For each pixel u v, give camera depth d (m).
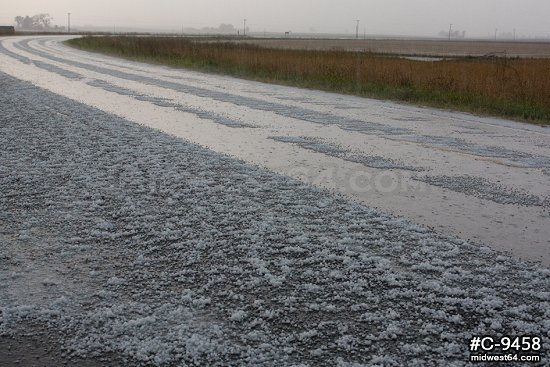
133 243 4.47
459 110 13.93
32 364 2.85
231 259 4.16
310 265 4.09
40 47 46.00
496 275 4.02
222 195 5.78
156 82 19.00
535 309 3.51
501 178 6.92
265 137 9.27
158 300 3.53
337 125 10.80
